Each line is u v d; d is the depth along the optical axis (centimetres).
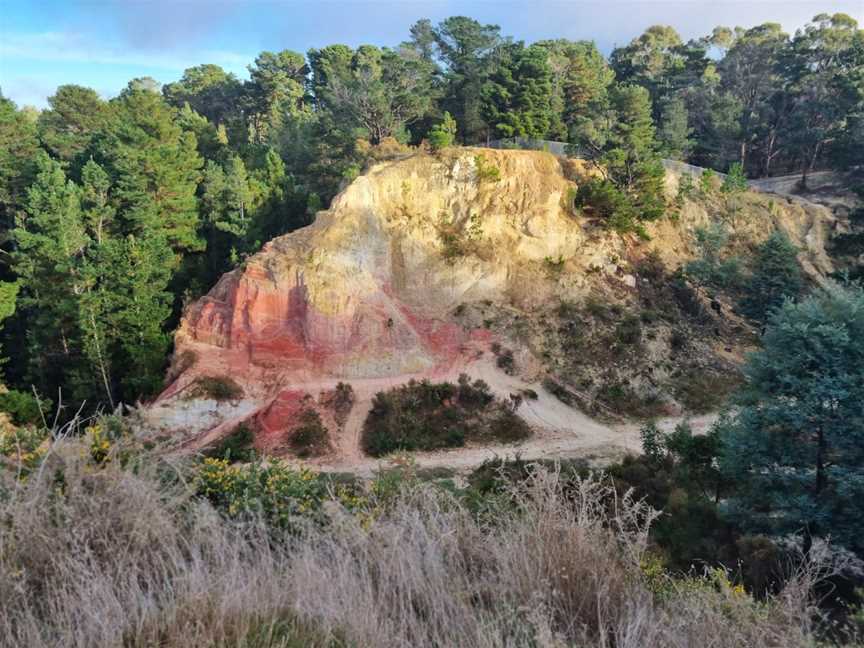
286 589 570
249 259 4062
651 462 2672
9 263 5009
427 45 7362
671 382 3959
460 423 3578
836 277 4588
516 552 646
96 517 620
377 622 529
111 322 4081
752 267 5075
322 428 3497
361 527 732
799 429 2050
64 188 4394
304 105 9056
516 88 5588
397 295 4212
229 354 3903
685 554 1834
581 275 4453
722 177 6134
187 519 687
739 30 9438
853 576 1587
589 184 4809
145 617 508
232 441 3384
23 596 515
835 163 6719
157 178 4928
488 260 4350
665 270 4828
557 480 773
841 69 7525
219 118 10062
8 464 739
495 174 4541
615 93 5019
